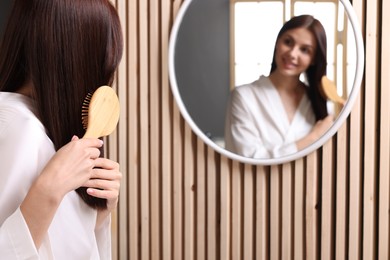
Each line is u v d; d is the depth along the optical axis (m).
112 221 1.60
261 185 1.46
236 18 1.40
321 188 1.43
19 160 0.69
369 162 1.38
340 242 1.42
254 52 1.39
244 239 1.49
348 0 1.32
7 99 0.73
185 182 1.53
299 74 1.36
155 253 1.59
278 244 1.47
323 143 1.38
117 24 0.76
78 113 0.73
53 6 0.70
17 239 0.63
